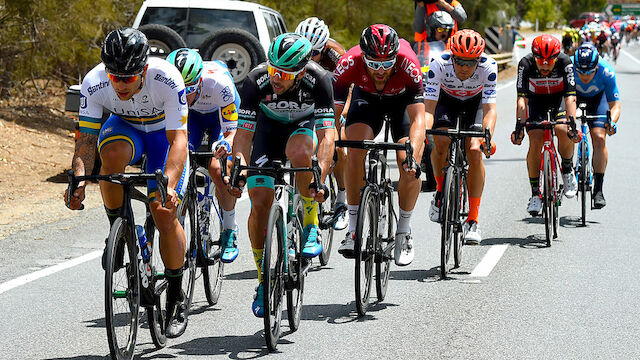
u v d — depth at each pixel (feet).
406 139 36.68
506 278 39.24
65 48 85.15
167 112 28.40
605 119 54.19
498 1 199.52
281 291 29.78
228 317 33.53
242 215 53.21
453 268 41.34
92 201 56.65
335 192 44.21
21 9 80.53
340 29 130.82
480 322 32.48
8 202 55.26
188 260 32.86
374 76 34.24
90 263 40.98
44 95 96.02
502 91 158.30
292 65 29.32
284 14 123.54
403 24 137.39
